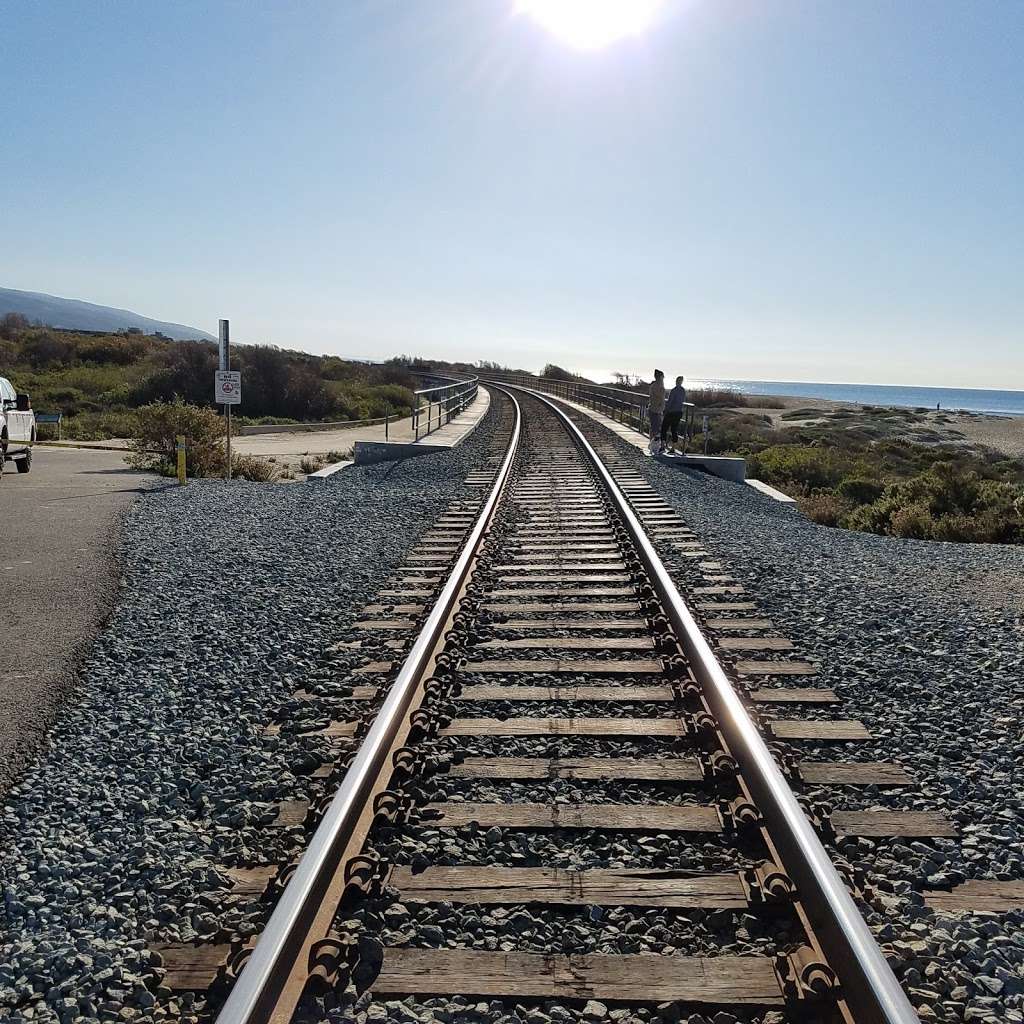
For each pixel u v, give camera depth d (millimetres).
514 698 5625
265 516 13352
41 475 19484
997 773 4641
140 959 3203
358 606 8117
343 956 3084
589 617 7508
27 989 3090
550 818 4109
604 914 3404
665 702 5582
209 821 4289
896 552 11320
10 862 3963
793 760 4586
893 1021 2471
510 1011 2912
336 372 73062
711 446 31516
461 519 12734
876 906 3365
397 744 4781
